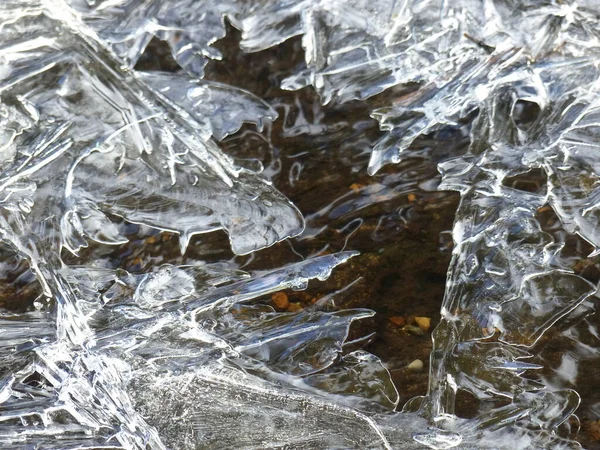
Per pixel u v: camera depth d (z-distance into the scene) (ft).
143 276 4.53
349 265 4.68
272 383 4.43
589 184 4.55
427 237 4.72
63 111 4.36
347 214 4.78
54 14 4.26
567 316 4.53
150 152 4.45
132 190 4.51
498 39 4.37
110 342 4.42
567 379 4.46
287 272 4.50
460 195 4.79
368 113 5.00
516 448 4.36
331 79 4.47
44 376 4.43
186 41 4.37
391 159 4.50
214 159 4.49
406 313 4.59
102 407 4.39
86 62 4.32
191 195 4.53
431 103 4.47
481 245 4.56
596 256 4.64
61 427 4.40
